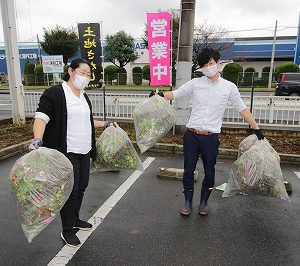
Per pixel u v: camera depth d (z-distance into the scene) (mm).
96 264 2551
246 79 26422
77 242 2801
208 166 3295
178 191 4141
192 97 3275
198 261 2607
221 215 3463
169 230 3117
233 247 2826
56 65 13578
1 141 6402
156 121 3361
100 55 7879
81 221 3104
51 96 2516
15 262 2568
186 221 3314
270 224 3273
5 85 31016
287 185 4102
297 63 21922
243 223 3285
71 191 2561
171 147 5945
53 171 2387
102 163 3332
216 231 3109
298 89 16422
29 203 2352
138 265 2543
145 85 29562
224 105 3191
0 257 2635
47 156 2398
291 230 3152
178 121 6750
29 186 2328
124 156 3324
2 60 37938
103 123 3322
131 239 2943
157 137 3375
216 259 2641
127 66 35438
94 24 7742
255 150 3230
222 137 6891
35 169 2350
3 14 7453
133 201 3824
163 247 2811
